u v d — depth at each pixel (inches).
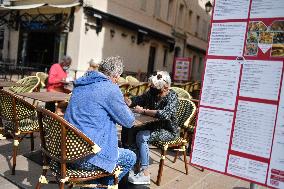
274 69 82.4
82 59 574.2
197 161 94.7
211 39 92.4
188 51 1027.3
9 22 677.3
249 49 86.0
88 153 107.5
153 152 217.8
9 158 173.5
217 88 91.4
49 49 620.1
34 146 197.8
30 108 150.9
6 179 148.4
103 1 597.9
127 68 697.6
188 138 192.2
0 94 148.9
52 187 144.6
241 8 87.4
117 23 635.5
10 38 683.4
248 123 86.3
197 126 94.9
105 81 114.3
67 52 579.8
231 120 89.0
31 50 652.7
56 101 178.5
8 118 151.9
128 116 114.0
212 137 92.2
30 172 158.1
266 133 83.7
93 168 111.2
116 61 119.3
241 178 87.4
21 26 661.3
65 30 581.9
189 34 1018.7
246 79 86.6
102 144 110.9
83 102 111.9
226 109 89.8
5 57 693.3
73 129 102.4
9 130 155.5
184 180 171.9
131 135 160.6
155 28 794.8
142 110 163.6
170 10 872.9
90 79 114.2
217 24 91.3
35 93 203.5
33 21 636.1
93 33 589.6
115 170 115.3
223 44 90.3
